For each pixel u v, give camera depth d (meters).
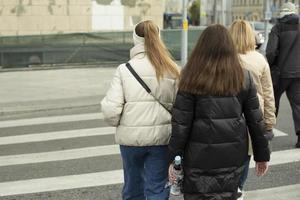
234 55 3.56
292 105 7.68
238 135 3.56
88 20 21.84
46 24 21.20
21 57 18.19
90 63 19.02
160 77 4.09
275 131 8.84
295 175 6.45
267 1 22.23
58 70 17.69
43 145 8.13
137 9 22.66
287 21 7.36
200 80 3.47
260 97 5.18
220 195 3.59
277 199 5.61
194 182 3.59
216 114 3.50
